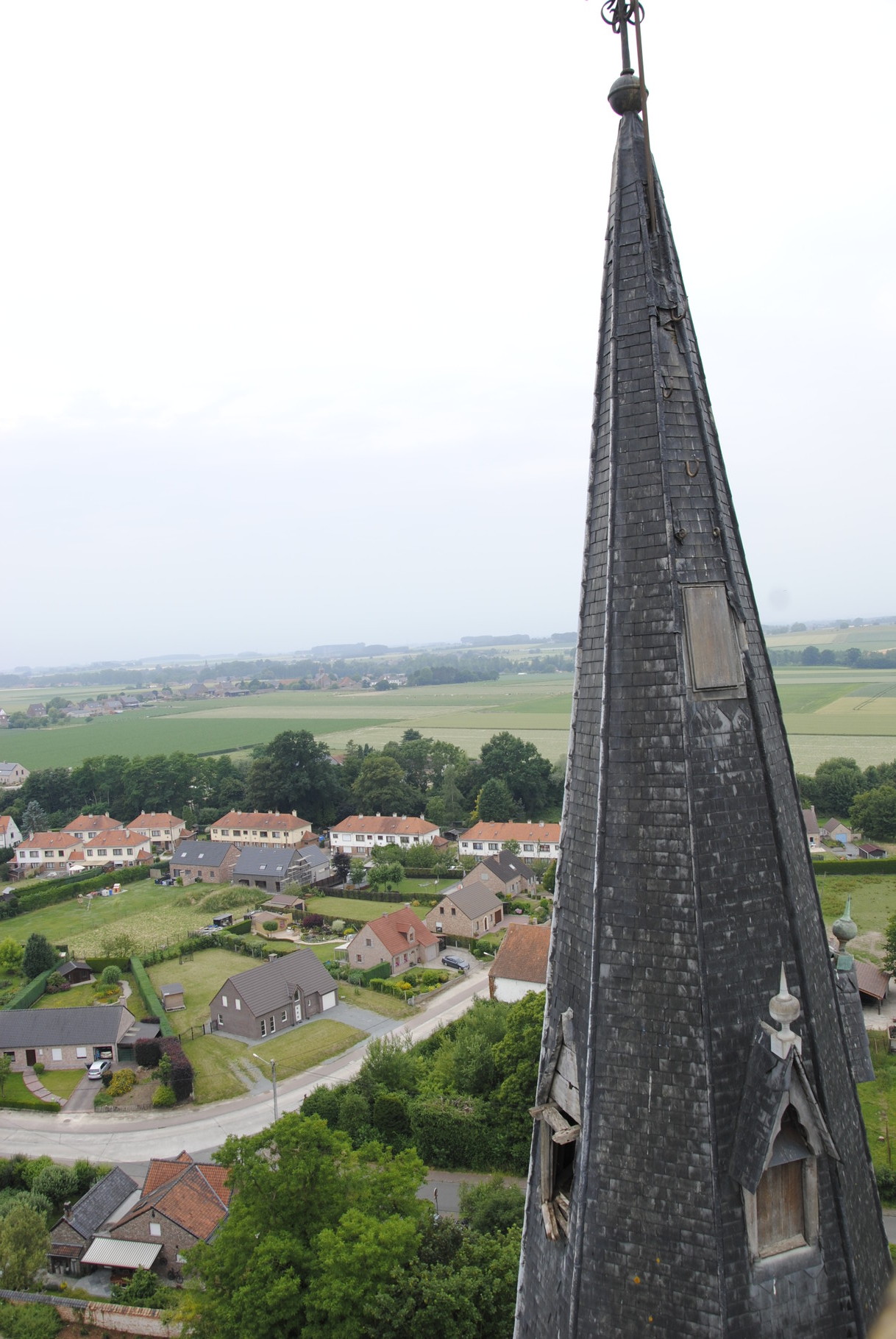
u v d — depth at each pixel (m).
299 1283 32.84
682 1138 11.08
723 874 11.57
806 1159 10.98
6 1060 67.38
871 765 154.38
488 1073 59.06
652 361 12.37
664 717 11.79
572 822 13.06
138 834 143.38
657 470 12.20
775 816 11.96
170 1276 45.62
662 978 11.45
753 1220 10.80
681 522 12.09
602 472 12.95
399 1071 60.16
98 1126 61.75
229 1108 63.31
